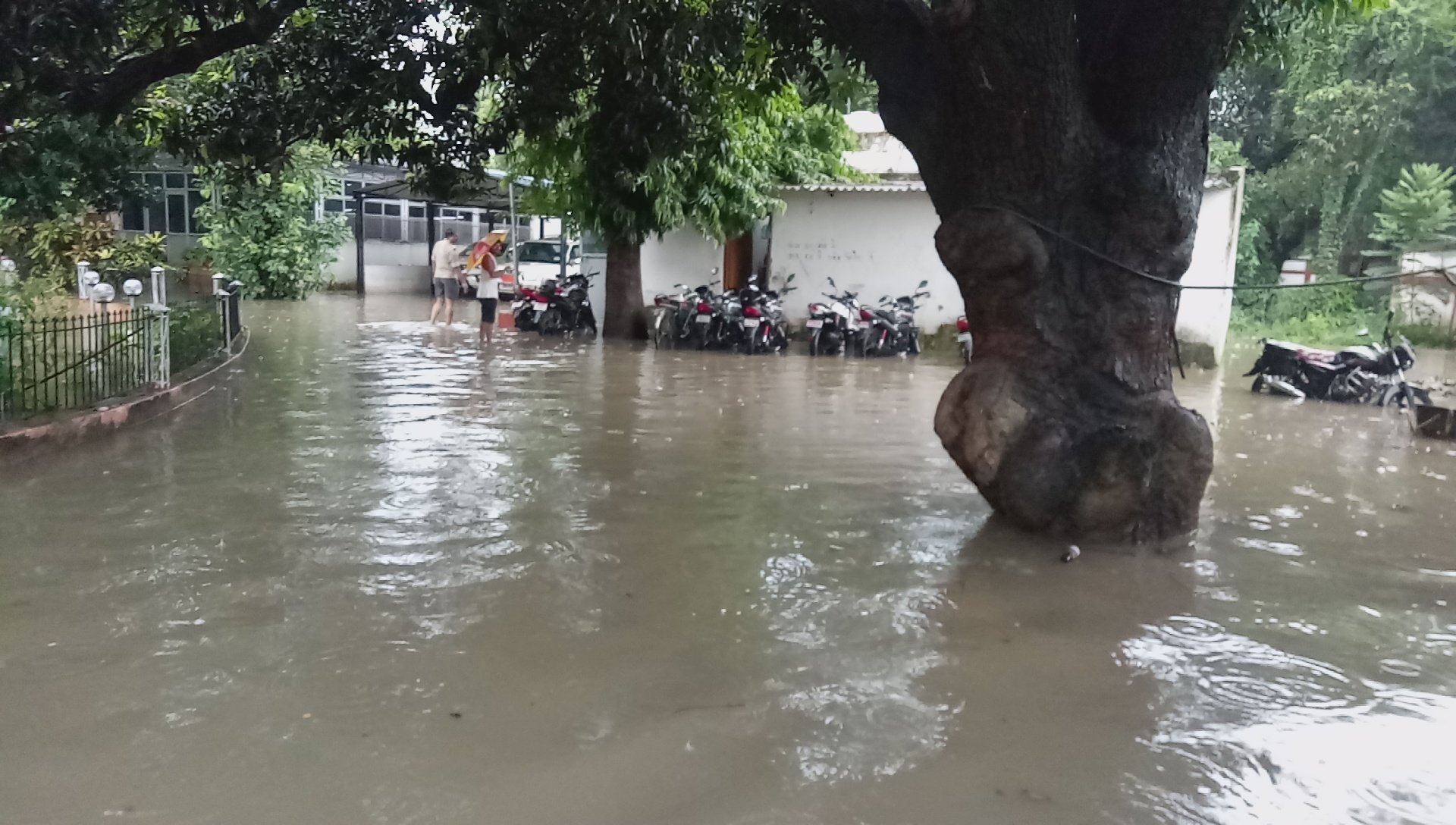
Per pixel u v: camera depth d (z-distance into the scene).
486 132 9.44
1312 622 4.39
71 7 7.57
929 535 5.56
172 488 6.21
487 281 14.91
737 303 15.25
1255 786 3.00
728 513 5.92
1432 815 2.86
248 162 9.97
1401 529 5.94
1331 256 22.42
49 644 3.84
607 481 6.61
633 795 2.87
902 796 2.90
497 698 3.47
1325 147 21.98
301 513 5.70
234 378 10.88
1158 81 5.09
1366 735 3.35
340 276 27.02
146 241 18.22
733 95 11.35
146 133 11.30
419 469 6.80
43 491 6.07
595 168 14.56
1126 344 5.39
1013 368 5.41
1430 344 16.61
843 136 17.48
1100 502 5.38
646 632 4.09
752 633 4.11
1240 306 24.28
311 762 3.01
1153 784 3.00
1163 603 4.60
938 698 3.56
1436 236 19.22
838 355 15.00
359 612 4.23
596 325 17.92
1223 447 8.53
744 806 2.83
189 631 3.99
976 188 5.41
